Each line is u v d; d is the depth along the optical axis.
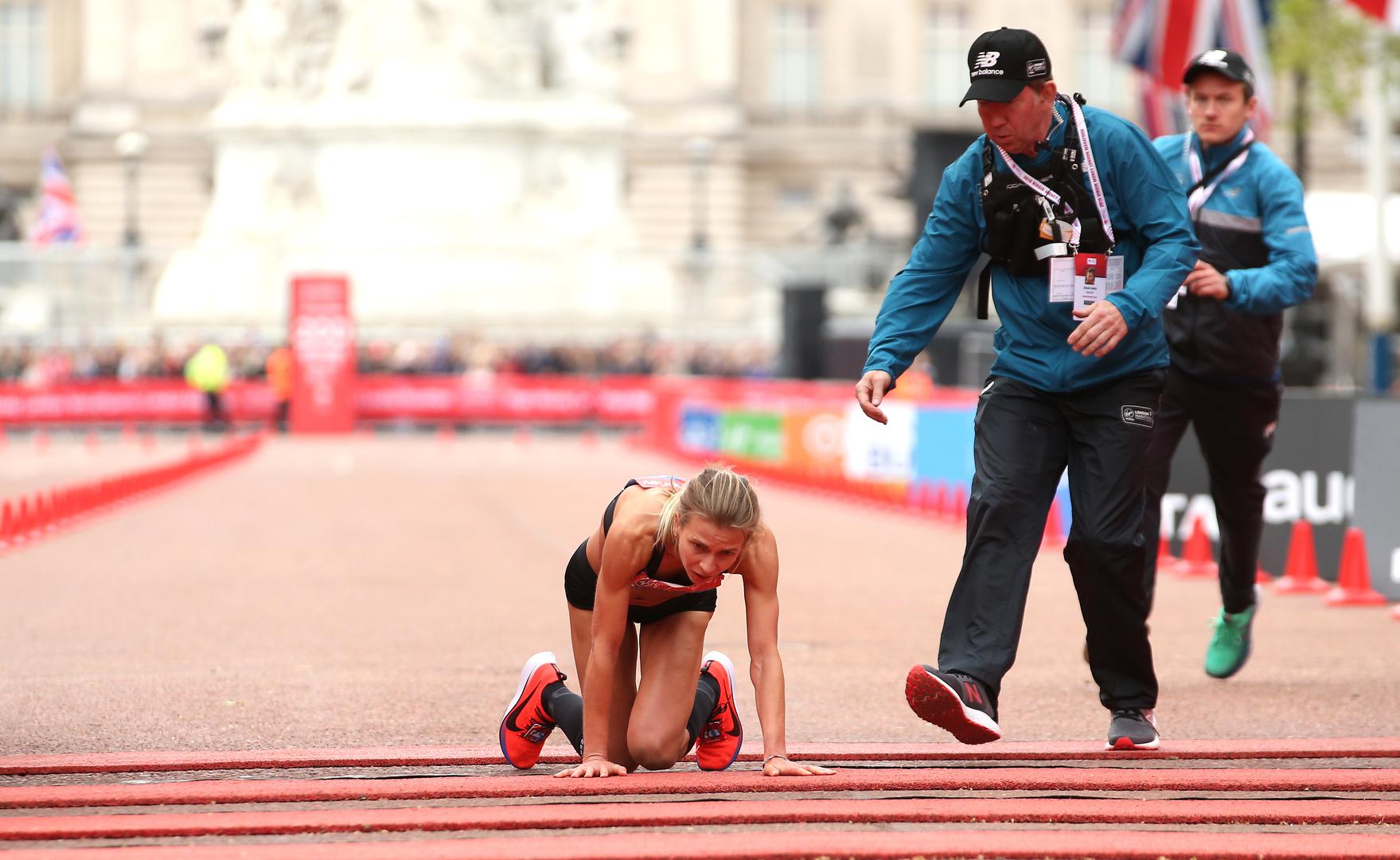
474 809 18.95
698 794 19.97
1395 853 17.45
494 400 134.75
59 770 21.38
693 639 20.70
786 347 111.31
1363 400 41.41
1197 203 28.02
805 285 111.12
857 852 17.23
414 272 159.00
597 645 20.23
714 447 96.94
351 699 27.72
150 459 102.12
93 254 163.62
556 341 152.50
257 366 136.88
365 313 157.88
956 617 21.73
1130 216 21.72
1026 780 20.53
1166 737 24.55
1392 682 29.64
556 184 164.12
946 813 18.89
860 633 35.91
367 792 19.70
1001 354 22.36
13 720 25.73
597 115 164.62
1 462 99.38
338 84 163.38
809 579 46.03
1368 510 41.25
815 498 75.69
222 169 165.38
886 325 22.36
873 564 49.84
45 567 48.31
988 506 21.77
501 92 164.50
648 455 107.75
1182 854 17.39
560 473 89.56
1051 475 22.11
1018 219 21.64
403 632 35.97
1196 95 27.78
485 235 160.62
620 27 180.62
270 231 161.50
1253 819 19.02
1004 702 27.55
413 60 163.25
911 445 69.12
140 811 19.23
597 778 20.28
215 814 18.80
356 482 82.69
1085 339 21.00
